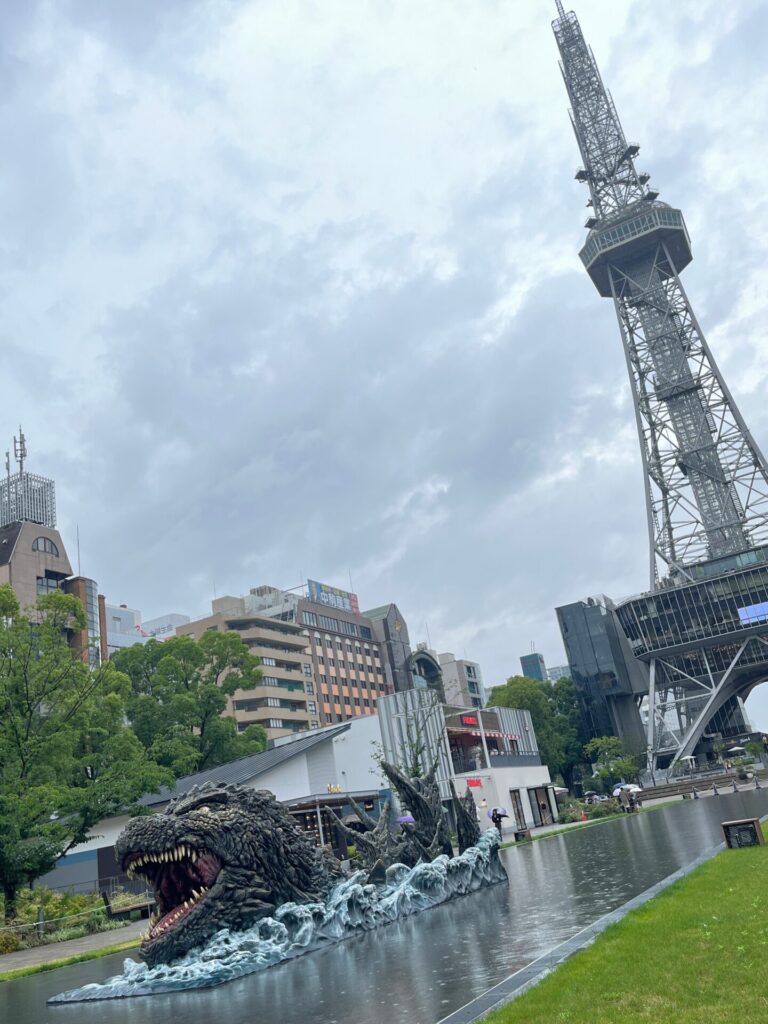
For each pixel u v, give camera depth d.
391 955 12.75
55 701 37.34
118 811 36.56
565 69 151.25
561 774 108.44
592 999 7.29
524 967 9.80
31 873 33.00
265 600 125.56
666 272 136.00
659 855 22.23
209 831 14.34
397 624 140.75
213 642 64.81
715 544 121.44
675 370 127.50
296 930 14.78
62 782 37.25
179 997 12.05
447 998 8.95
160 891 14.85
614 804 63.12
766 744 109.88
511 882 21.69
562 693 124.44
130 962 14.55
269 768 43.03
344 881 17.30
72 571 97.31
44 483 106.69
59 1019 11.66
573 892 17.14
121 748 39.12
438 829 22.11
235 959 13.23
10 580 88.88
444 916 16.61
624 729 124.19
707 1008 6.59
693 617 113.00
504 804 59.25
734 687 120.06
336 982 11.17
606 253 135.88
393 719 57.88
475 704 147.75
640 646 117.06
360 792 46.41
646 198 137.00
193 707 58.56
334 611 127.69
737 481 120.44
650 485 123.25
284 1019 9.22
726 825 19.17
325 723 114.75
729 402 123.12
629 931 10.31
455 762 59.56
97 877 43.69
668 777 95.06
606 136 145.25
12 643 35.69
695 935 9.46
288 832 15.98
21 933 28.00
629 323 133.38
